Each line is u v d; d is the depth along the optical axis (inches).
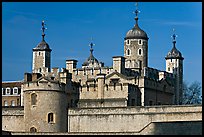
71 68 4362.7
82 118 3467.0
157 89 4025.6
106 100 3769.7
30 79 4136.3
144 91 3846.0
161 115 3243.1
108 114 3400.6
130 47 4918.8
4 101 5083.7
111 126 3385.8
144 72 4498.0
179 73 5364.2
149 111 3284.9
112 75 3929.6
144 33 4933.6
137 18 4987.7
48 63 5359.3
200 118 3132.4
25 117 3449.8
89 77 4237.2
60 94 3454.7
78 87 3885.3
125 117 3348.9
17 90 5059.1
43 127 3395.7
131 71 4320.9
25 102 3462.1
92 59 5477.4
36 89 3415.4
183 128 2891.2
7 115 3572.8
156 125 2945.4
